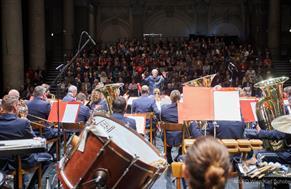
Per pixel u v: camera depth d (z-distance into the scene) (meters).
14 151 4.54
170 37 35.62
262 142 5.32
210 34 35.53
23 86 18.36
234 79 20.94
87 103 10.29
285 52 33.62
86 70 22.14
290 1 33.53
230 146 5.00
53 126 7.98
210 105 5.37
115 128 4.06
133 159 3.39
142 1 35.44
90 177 3.45
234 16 35.16
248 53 24.69
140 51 25.94
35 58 22.50
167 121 7.81
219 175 1.93
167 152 7.81
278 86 6.03
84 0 33.66
